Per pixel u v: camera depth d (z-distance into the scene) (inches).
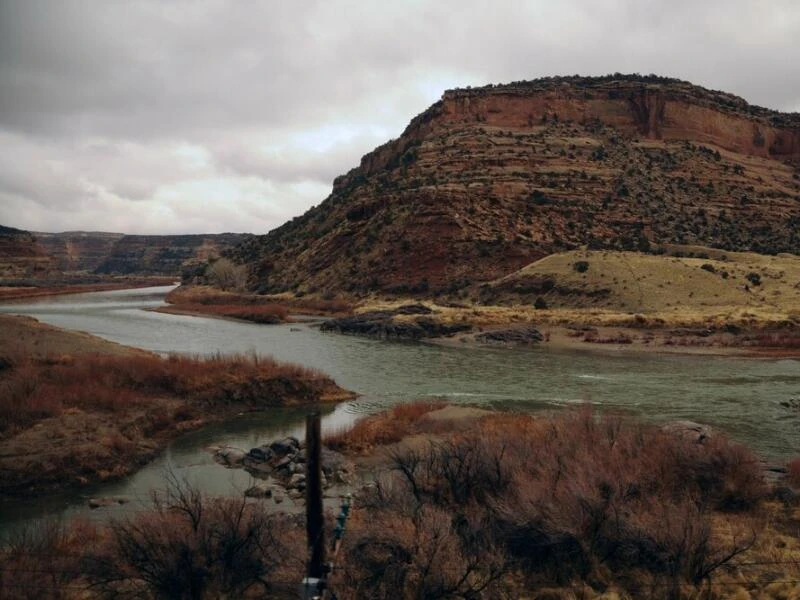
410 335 2539.4
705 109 6520.7
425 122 6727.4
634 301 2869.1
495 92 6451.8
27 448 824.9
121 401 1038.4
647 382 1539.1
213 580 446.0
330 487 759.7
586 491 530.9
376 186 5438.0
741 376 1641.2
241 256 6141.7
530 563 492.1
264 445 912.9
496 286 3395.7
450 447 685.9
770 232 4586.6
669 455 700.7
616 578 482.3
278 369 1322.6
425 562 430.9
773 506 656.4
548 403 1273.4
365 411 1206.9
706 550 486.3
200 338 2394.2
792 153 6904.5
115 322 2977.4
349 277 4160.9
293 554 456.1
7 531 618.8
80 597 420.8
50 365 1213.1
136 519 496.4
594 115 6451.8
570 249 3937.0
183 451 934.4
